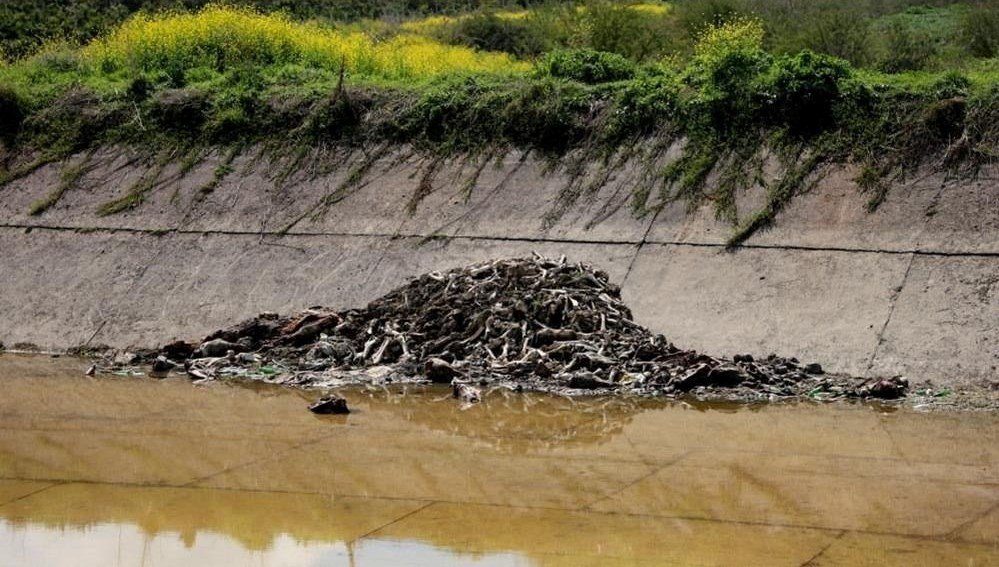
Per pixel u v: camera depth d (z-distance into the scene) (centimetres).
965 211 2609
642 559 1375
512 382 2373
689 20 4753
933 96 2869
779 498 1612
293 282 2925
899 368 2308
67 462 1853
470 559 1388
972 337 2323
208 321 2850
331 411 2156
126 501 1645
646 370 2361
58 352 2831
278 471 1788
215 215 3194
